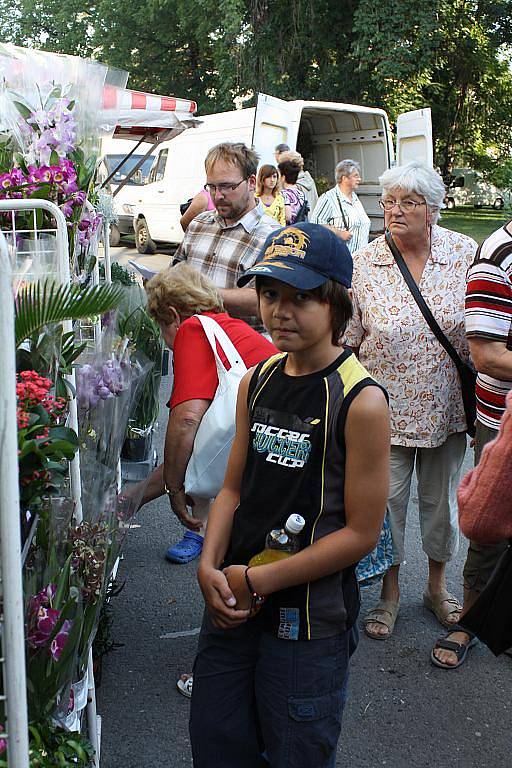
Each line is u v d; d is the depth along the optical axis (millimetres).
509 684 3203
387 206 3209
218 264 3963
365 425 1779
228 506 2020
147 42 24844
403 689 3160
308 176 10773
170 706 3018
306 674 1835
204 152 14570
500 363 2830
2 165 2709
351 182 8891
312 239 1799
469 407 3314
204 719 1965
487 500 1956
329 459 1812
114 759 2725
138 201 16375
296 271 1762
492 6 22219
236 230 3959
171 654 3350
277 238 1848
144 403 3883
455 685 3191
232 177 3820
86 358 2732
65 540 2145
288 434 1839
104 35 24703
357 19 19266
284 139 11391
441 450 3391
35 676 1823
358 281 3322
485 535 1996
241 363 2854
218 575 1871
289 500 1833
